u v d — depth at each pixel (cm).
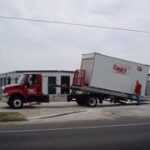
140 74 3066
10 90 2481
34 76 2548
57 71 4281
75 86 2853
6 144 1039
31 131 1325
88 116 2002
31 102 2573
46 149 964
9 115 1908
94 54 2759
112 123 1634
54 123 1645
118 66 2909
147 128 1429
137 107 2695
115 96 2906
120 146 1010
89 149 966
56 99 3591
